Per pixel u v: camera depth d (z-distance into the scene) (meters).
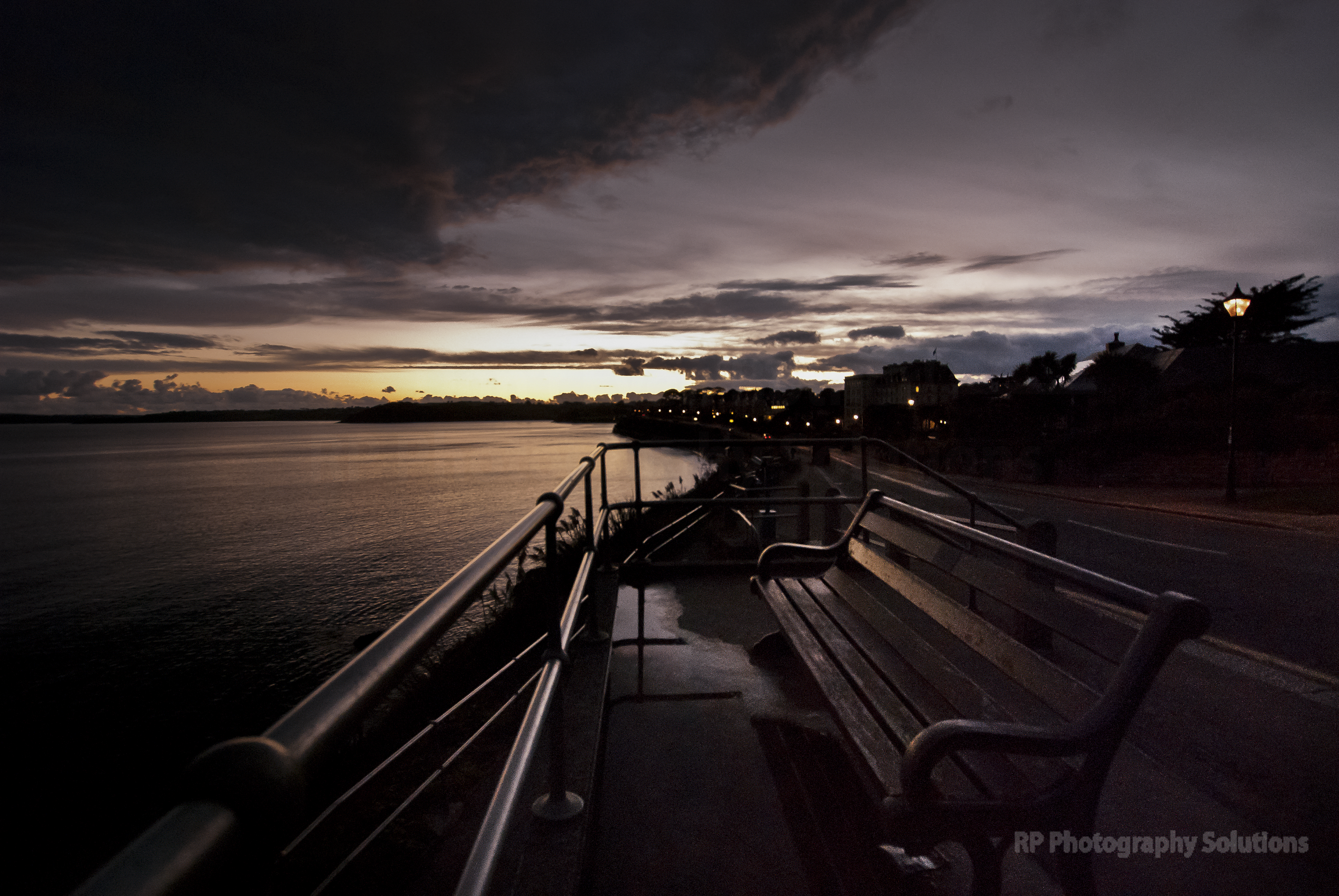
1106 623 1.88
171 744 13.91
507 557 1.40
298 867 3.25
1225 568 8.67
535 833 2.16
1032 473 23.34
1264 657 5.06
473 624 10.19
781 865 2.40
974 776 2.02
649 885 2.32
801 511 7.24
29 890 8.82
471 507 48.94
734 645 4.45
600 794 2.82
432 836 3.47
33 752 13.71
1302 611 6.48
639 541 5.86
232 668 18.62
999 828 1.73
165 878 0.38
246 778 0.49
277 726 0.60
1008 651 2.17
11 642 22.19
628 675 4.01
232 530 43.94
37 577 32.91
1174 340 44.69
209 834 0.44
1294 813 2.83
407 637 0.88
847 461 36.31
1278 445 19.84
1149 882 2.35
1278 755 3.41
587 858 2.21
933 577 6.83
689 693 3.74
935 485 21.97
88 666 19.38
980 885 1.75
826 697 2.62
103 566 34.88
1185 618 1.68
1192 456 20.38
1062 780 1.75
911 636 2.83
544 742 2.73
